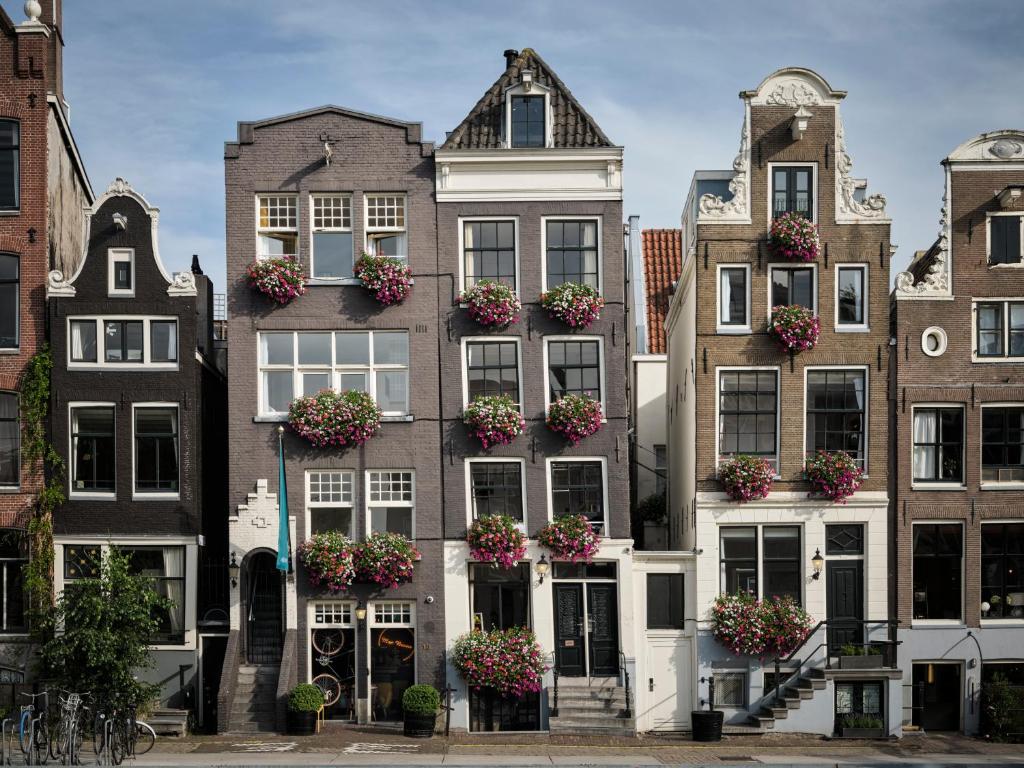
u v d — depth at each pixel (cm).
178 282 3044
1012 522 3078
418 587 3014
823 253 3075
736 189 3080
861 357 3064
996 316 3109
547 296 3012
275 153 3075
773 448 3075
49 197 3122
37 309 3067
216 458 3231
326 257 3084
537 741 2823
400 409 3070
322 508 3048
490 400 3008
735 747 2784
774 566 3050
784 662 3002
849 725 2894
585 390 3066
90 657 2638
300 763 2438
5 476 3036
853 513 3047
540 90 3078
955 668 3052
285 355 3066
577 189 3059
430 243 3067
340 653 3022
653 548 3712
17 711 2853
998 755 2725
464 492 3036
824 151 3073
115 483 3031
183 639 3006
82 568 3028
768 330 3056
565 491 3050
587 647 3017
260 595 3038
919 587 3070
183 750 2634
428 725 2844
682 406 3403
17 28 3098
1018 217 3106
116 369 3039
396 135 3080
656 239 4191
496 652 2916
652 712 3019
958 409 3097
